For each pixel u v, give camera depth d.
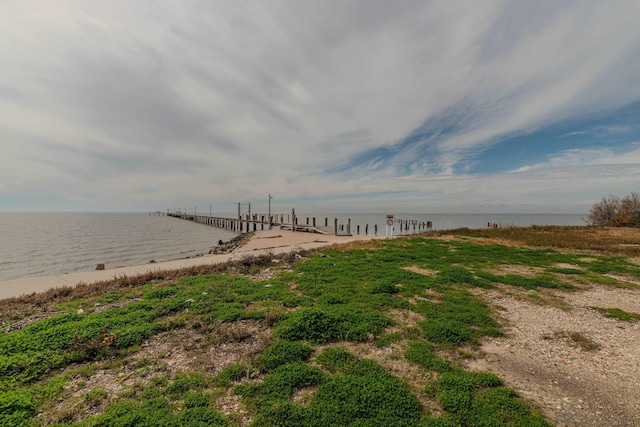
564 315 6.64
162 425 2.99
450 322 5.87
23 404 3.27
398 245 17.98
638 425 3.17
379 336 5.32
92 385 3.82
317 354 4.71
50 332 5.02
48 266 19.77
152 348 4.86
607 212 35.91
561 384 3.97
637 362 4.60
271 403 3.38
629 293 8.34
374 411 3.25
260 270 11.25
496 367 4.41
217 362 4.39
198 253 26.34
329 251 15.55
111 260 22.38
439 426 3.07
